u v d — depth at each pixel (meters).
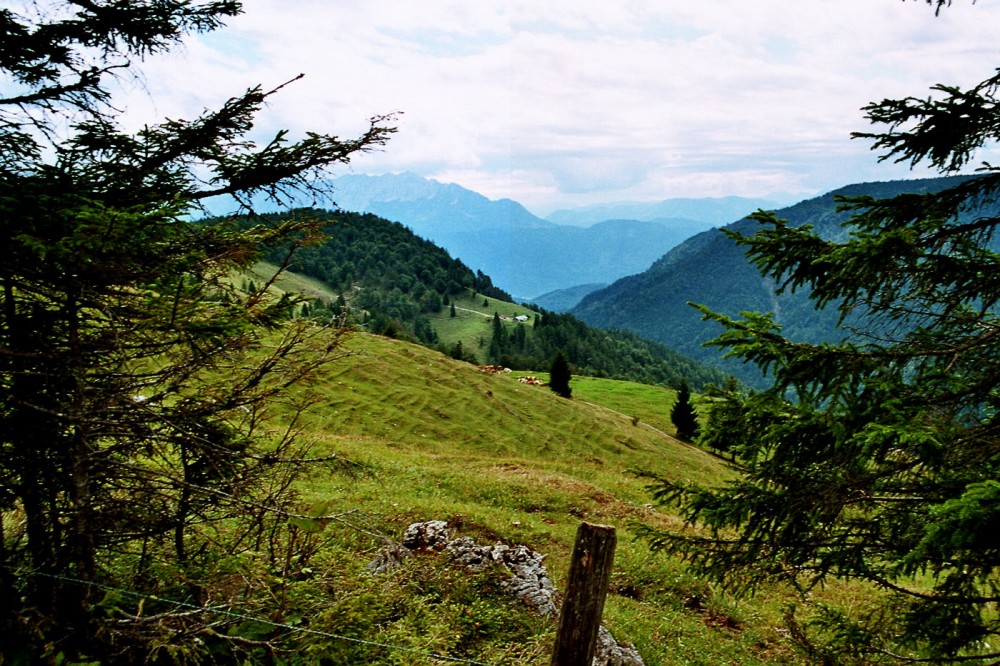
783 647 14.60
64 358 5.21
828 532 7.13
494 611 11.35
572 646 5.20
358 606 6.95
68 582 5.50
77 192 5.59
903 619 7.57
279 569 7.39
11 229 4.79
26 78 5.87
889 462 6.50
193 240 5.84
